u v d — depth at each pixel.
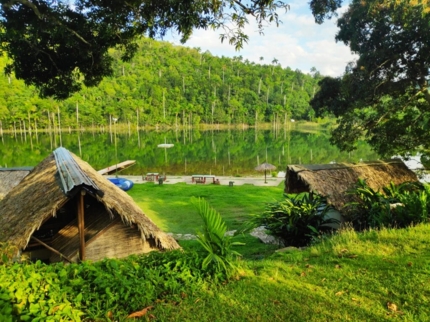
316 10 13.91
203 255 4.75
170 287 4.01
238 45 5.74
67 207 8.56
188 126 116.75
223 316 3.43
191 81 125.88
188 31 5.77
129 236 7.52
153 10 5.80
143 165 42.28
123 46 8.09
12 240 6.19
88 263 3.99
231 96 127.50
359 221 9.50
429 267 4.23
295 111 129.62
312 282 4.18
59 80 8.82
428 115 14.27
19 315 2.94
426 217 6.86
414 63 13.18
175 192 23.16
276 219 9.70
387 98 16.20
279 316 3.39
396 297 3.63
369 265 4.53
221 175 35.41
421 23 11.53
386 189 9.75
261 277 4.43
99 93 103.19
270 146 64.81
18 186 9.83
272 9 5.29
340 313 3.38
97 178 9.52
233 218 15.78
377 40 13.41
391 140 15.81
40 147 60.66
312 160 46.12
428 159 15.03
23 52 7.93
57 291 3.34
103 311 3.43
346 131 15.98
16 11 6.77
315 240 7.88
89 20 7.16
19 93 86.88
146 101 111.94
